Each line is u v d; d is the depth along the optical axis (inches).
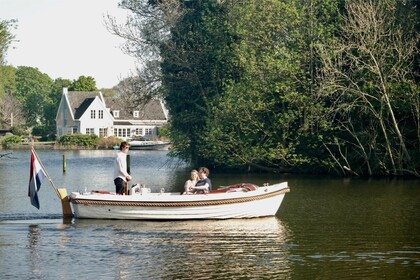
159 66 2139.5
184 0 2117.4
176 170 2098.9
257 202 998.4
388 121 1716.3
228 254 762.8
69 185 1600.6
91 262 727.1
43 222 965.2
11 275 676.7
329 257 749.3
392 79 1688.0
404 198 1245.1
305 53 1787.6
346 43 1756.9
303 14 1825.8
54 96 6028.5
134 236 860.6
